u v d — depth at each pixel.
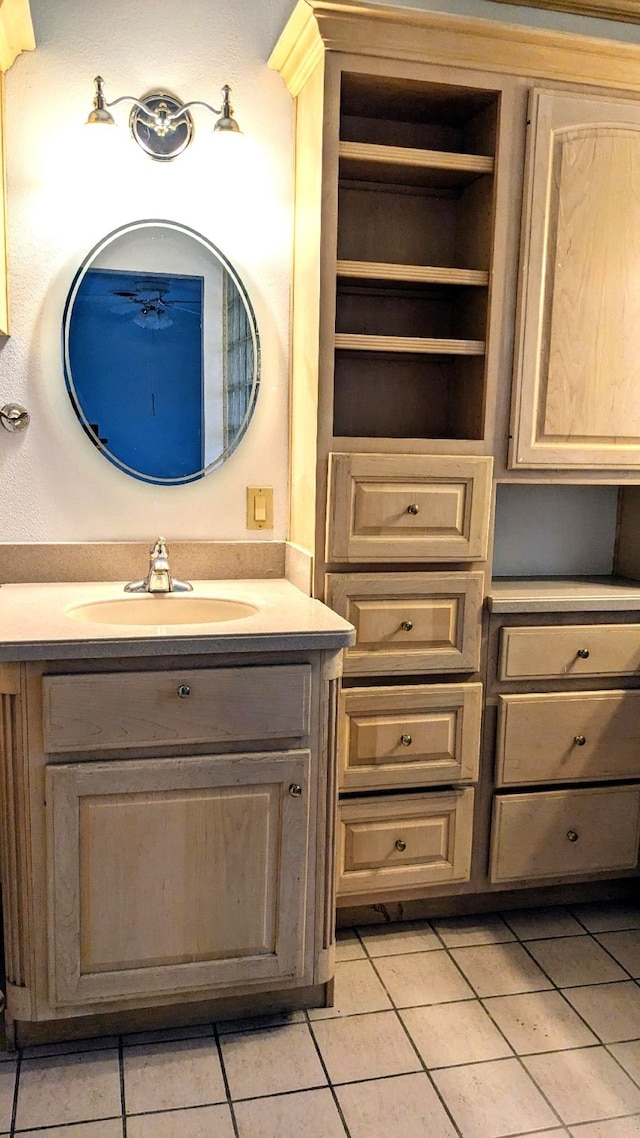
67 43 1.93
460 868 2.11
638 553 2.37
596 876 2.25
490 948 2.07
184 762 1.60
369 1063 1.66
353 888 2.04
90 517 2.10
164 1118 1.51
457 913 2.21
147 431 2.10
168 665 1.59
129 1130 1.48
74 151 1.96
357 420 2.21
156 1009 1.75
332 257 1.87
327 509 1.92
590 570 2.48
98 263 2.01
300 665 1.65
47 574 2.07
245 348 2.14
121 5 1.95
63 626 1.61
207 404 2.13
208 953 1.69
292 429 2.18
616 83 1.96
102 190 1.99
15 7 1.70
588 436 2.07
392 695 2.00
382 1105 1.55
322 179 1.84
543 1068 1.66
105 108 1.85
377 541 1.95
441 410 2.26
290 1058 1.67
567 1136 1.49
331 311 1.88
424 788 2.09
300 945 1.74
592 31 2.19
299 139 2.05
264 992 1.79
